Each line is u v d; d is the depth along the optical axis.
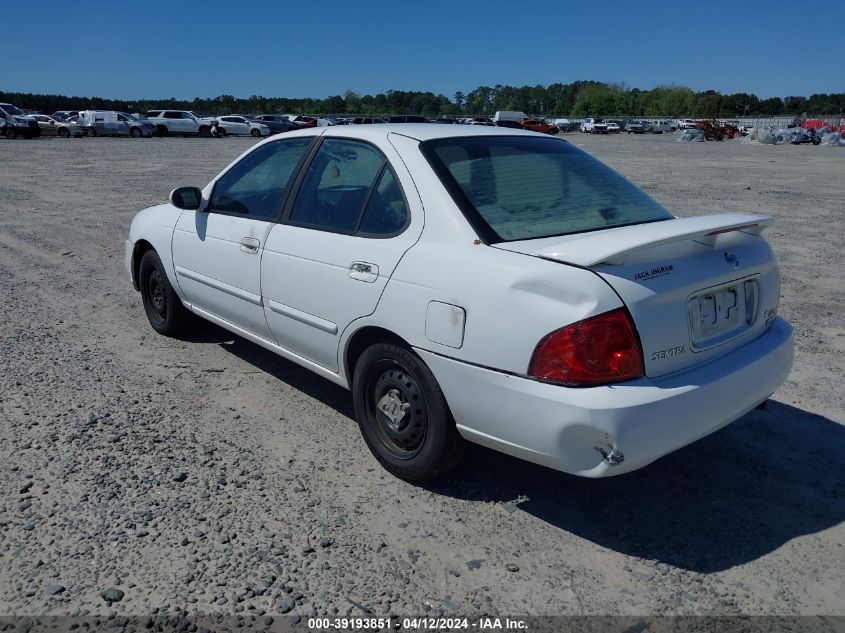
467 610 2.77
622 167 25.03
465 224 3.32
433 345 3.26
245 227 4.49
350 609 2.75
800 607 2.82
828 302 7.14
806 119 83.50
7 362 5.14
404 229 3.52
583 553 3.13
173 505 3.39
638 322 2.89
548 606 2.80
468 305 3.10
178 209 5.34
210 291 4.89
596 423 2.80
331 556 3.06
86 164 23.70
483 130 4.09
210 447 3.96
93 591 2.81
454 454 3.45
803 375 5.15
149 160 25.92
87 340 5.68
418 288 3.31
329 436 4.14
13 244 9.62
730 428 4.31
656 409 2.86
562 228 3.44
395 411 3.61
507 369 3.00
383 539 3.18
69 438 4.02
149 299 5.85
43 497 3.43
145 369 5.09
